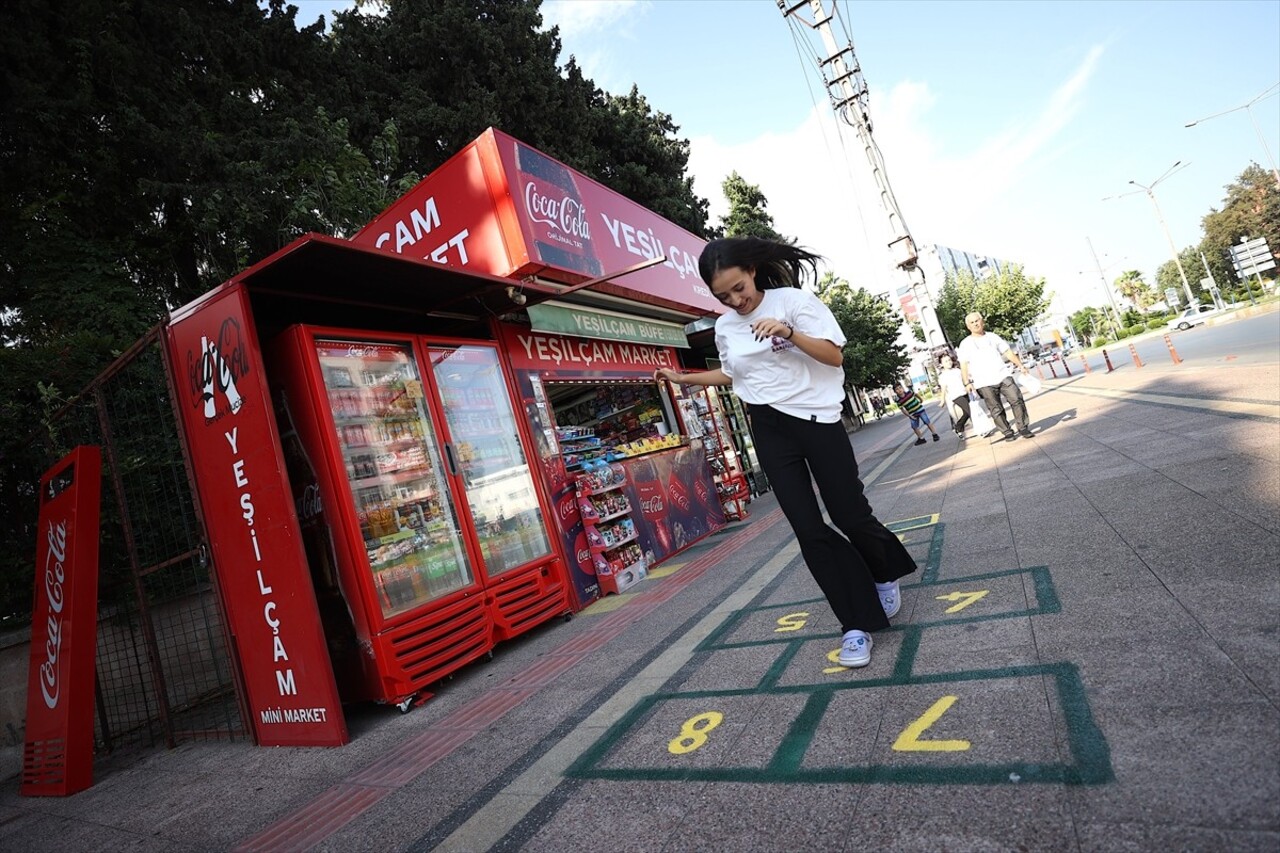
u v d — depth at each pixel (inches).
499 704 139.1
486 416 214.5
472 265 238.5
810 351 104.6
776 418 113.5
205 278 385.7
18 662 192.5
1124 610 98.9
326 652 139.5
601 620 194.7
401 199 257.4
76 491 164.6
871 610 106.7
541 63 641.0
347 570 155.8
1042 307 1644.9
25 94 300.7
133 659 205.3
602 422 351.6
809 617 138.5
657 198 785.6
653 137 805.2
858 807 68.7
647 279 314.5
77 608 159.9
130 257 348.2
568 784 91.8
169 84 376.8
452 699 153.6
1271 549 106.0
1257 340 631.8
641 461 288.4
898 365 1379.2
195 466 160.2
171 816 121.8
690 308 355.6
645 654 144.9
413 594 166.6
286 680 145.9
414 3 600.1
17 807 154.5
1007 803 63.2
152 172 349.7
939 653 101.8
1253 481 144.7
